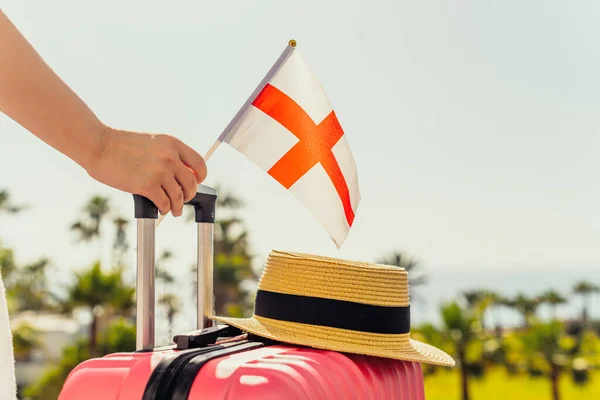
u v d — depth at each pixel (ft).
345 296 4.31
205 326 4.49
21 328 153.28
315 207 5.26
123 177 3.26
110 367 3.63
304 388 3.36
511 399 191.42
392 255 185.57
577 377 127.65
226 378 3.39
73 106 3.10
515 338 127.95
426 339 120.78
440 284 414.00
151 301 3.92
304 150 5.21
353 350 4.16
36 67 2.97
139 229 3.85
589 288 220.02
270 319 4.36
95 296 128.88
